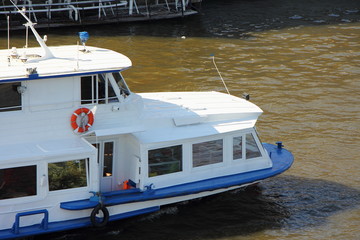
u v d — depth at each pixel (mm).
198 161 31766
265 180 37562
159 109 32594
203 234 31328
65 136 29266
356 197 35875
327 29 78812
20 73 28203
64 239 30281
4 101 27828
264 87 54844
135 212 30328
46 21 74125
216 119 32688
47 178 28078
